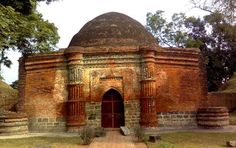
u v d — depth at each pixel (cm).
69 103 1667
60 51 1745
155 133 1465
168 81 1744
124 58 1702
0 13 1351
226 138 1288
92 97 1694
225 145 1109
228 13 1638
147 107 1638
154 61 1706
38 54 1800
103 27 1944
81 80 1675
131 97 1683
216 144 1134
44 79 1780
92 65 1711
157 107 1691
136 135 1321
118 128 1684
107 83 1703
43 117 1748
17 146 1174
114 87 1700
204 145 1110
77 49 1680
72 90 1667
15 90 2911
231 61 3800
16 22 1617
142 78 1672
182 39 3800
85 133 1234
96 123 1677
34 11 1912
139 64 1697
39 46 1977
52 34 2134
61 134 1560
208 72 3844
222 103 2709
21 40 1909
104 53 1697
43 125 1742
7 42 1451
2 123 1585
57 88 1736
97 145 1155
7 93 2727
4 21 1359
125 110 1673
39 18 2073
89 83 1702
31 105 1798
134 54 1700
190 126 1756
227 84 3403
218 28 3669
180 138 1291
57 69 1748
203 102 1833
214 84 3925
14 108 2403
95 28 1956
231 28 1847
